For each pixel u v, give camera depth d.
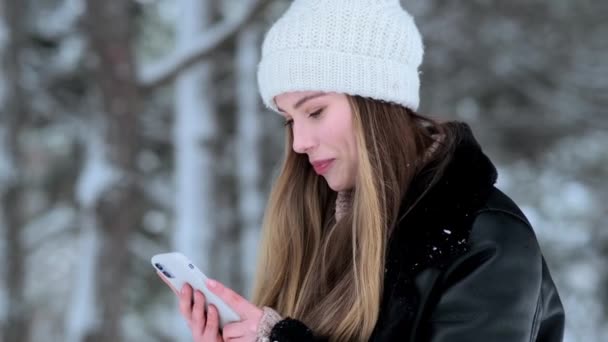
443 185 1.69
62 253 11.69
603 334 12.13
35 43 9.29
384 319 1.64
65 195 10.59
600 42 11.38
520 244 1.58
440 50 10.66
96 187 5.99
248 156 9.92
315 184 2.06
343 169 1.82
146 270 10.54
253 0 6.21
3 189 7.15
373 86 1.77
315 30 1.80
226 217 11.24
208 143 8.12
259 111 10.53
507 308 1.52
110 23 5.96
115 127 6.05
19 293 7.17
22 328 7.14
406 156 1.77
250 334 1.72
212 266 7.91
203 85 8.20
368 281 1.68
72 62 8.98
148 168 10.87
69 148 10.16
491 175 1.68
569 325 12.20
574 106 11.48
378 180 1.73
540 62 11.18
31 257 11.73
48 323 12.19
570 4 10.73
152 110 10.78
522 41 10.91
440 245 1.61
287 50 1.82
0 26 7.40
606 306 12.06
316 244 2.03
